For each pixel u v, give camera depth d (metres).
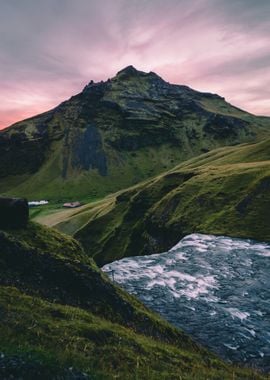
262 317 47.25
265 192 115.56
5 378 16.80
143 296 53.72
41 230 35.75
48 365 18.36
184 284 59.97
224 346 38.44
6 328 20.33
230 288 58.28
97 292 30.89
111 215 195.12
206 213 123.38
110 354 21.91
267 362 35.59
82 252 37.28
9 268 28.09
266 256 77.81
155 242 140.75
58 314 24.66
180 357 26.47
